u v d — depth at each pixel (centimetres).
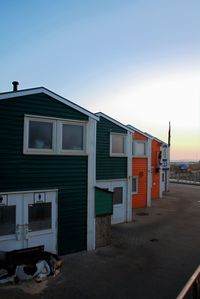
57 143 1120
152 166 2786
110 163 1736
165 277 955
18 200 1024
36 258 945
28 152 1042
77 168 1179
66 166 1145
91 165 1219
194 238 1418
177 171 5706
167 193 3203
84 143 1205
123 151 1816
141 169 2272
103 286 883
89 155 1212
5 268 888
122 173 1795
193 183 4294
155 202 2556
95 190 1232
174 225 1691
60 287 868
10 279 874
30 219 1050
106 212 1270
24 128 1036
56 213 1114
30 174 1051
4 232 994
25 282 886
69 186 1153
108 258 1120
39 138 1080
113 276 955
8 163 1002
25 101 1041
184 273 989
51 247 1098
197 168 7106
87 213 1205
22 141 1033
